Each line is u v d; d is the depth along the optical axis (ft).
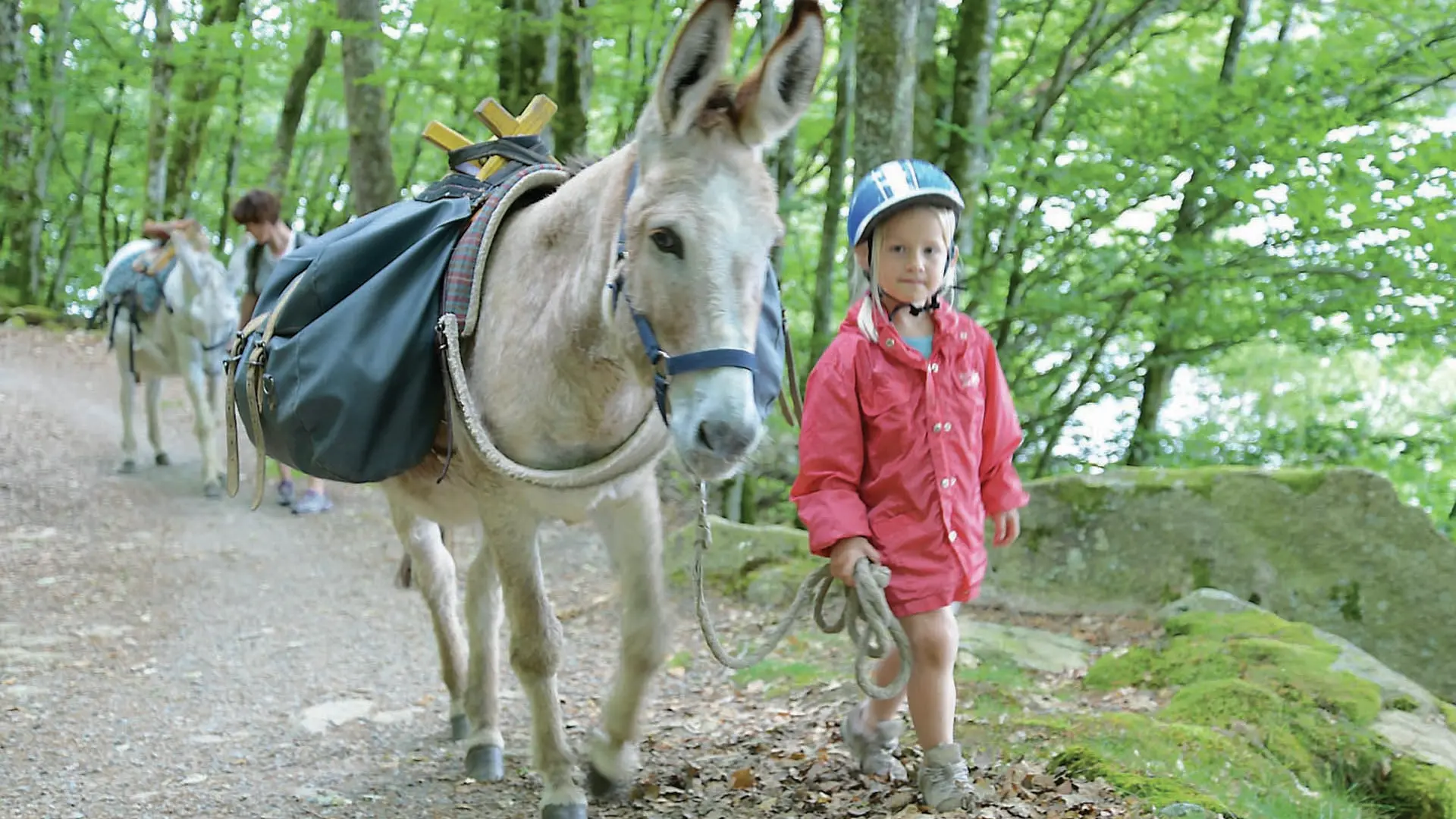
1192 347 28.63
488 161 10.77
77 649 16.92
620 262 7.57
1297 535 17.72
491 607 11.92
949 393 9.28
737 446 6.68
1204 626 15.84
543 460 8.91
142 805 11.07
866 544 9.12
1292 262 24.07
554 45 27.91
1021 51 31.12
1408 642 16.97
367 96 26.61
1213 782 10.40
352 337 9.09
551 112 11.04
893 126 18.47
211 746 12.93
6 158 55.93
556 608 19.86
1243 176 23.62
